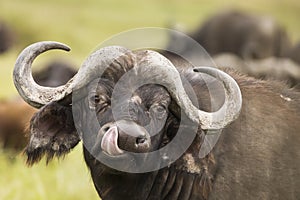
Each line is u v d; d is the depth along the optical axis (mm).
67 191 38812
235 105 25188
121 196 26609
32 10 124000
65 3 146875
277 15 169375
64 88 25734
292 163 27578
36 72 61688
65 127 26312
